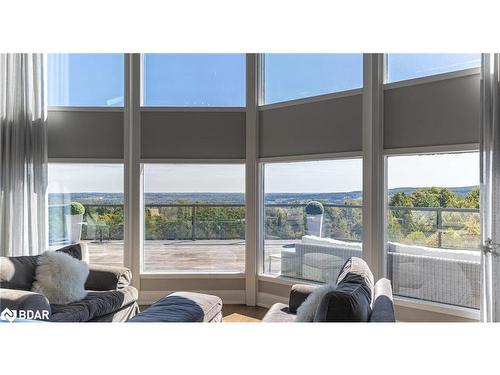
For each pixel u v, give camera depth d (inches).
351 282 103.0
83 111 206.5
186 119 206.7
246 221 204.4
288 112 194.7
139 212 205.3
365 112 170.1
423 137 156.9
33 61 198.8
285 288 195.9
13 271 135.0
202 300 136.1
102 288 156.1
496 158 135.2
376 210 167.0
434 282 156.7
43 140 199.6
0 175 196.1
